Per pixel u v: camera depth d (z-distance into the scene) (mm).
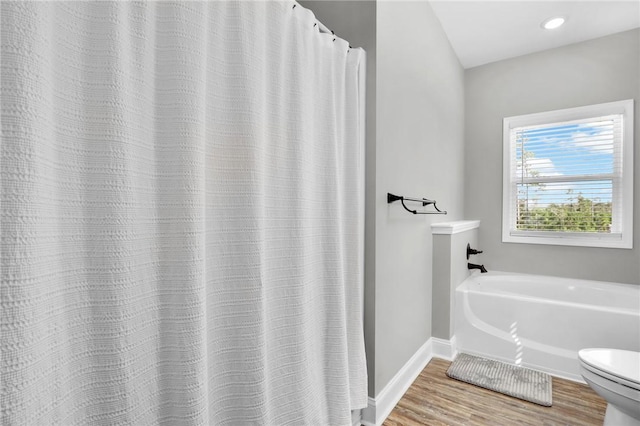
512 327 2072
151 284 685
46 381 529
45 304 528
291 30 1057
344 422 1207
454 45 2709
